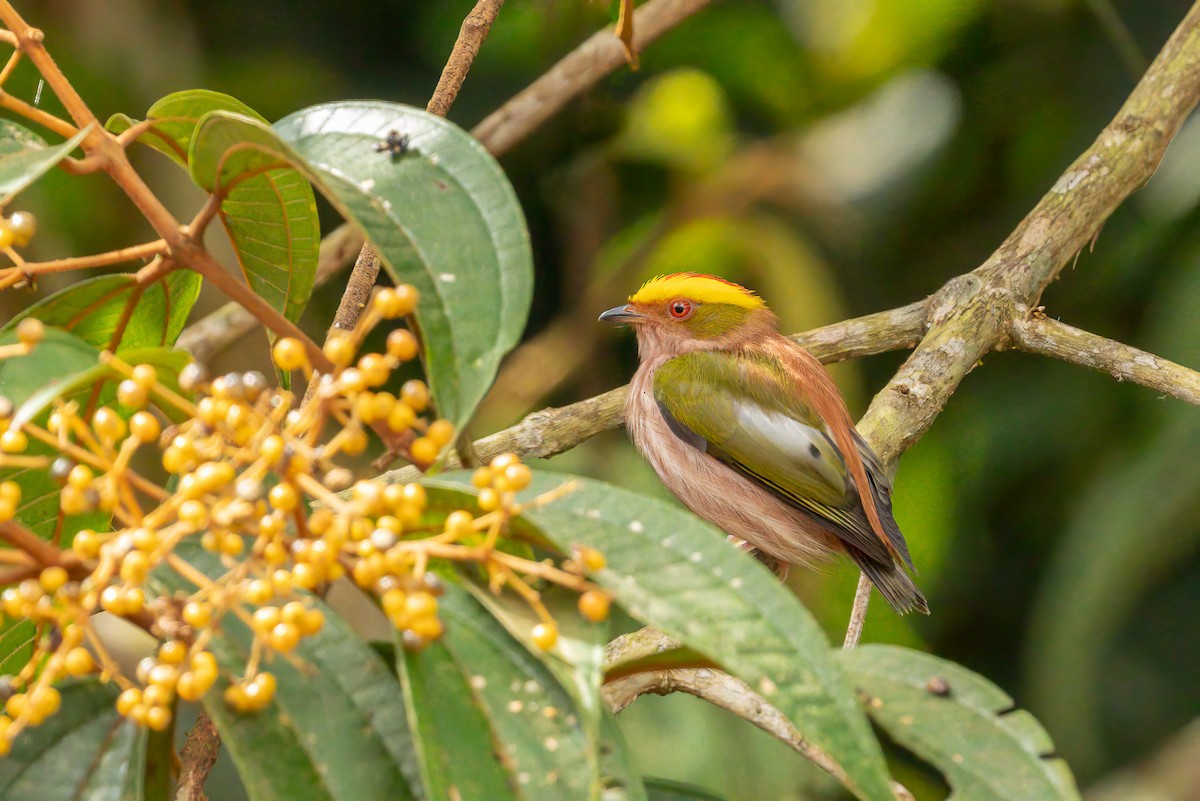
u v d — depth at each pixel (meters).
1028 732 3.62
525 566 3.24
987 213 11.48
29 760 3.50
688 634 3.19
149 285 4.36
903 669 3.81
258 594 3.09
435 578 3.27
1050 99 11.28
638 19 9.97
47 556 3.34
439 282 3.48
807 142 11.66
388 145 3.76
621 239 11.83
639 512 3.45
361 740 3.39
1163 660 10.91
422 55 11.29
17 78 10.08
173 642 3.19
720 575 3.31
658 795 4.24
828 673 3.18
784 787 9.73
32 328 3.21
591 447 11.55
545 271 11.94
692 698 9.95
